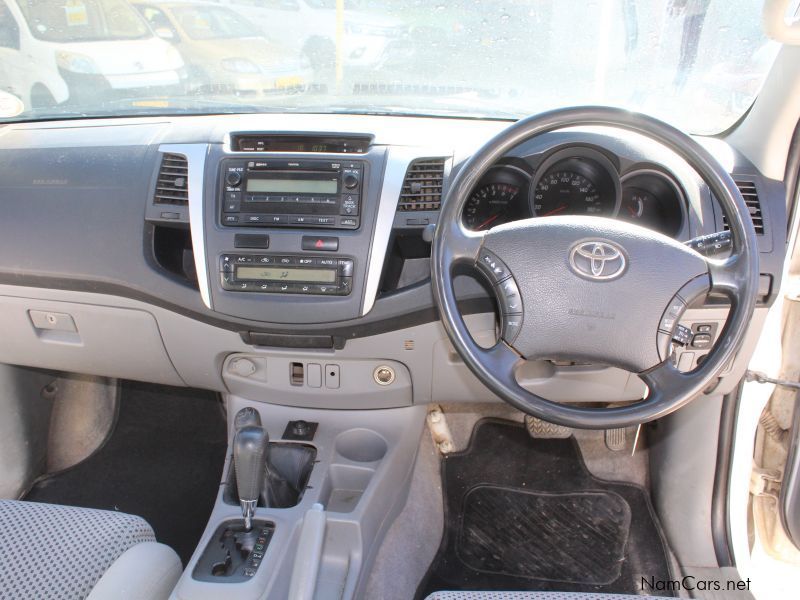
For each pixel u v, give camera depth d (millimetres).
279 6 1794
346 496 1650
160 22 1813
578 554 1947
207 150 1555
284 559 1393
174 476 2168
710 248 1202
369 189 1489
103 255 1576
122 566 1111
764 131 1513
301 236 1485
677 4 1645
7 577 1033
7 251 1613
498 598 1078
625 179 1513
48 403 2150
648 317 1166
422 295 1501
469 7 1749
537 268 1182
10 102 1824
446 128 1631
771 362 1659
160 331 1638
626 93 1761
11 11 1801
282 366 1668
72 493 2100
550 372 1658
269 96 1839
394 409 1771
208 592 1271
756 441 1782
